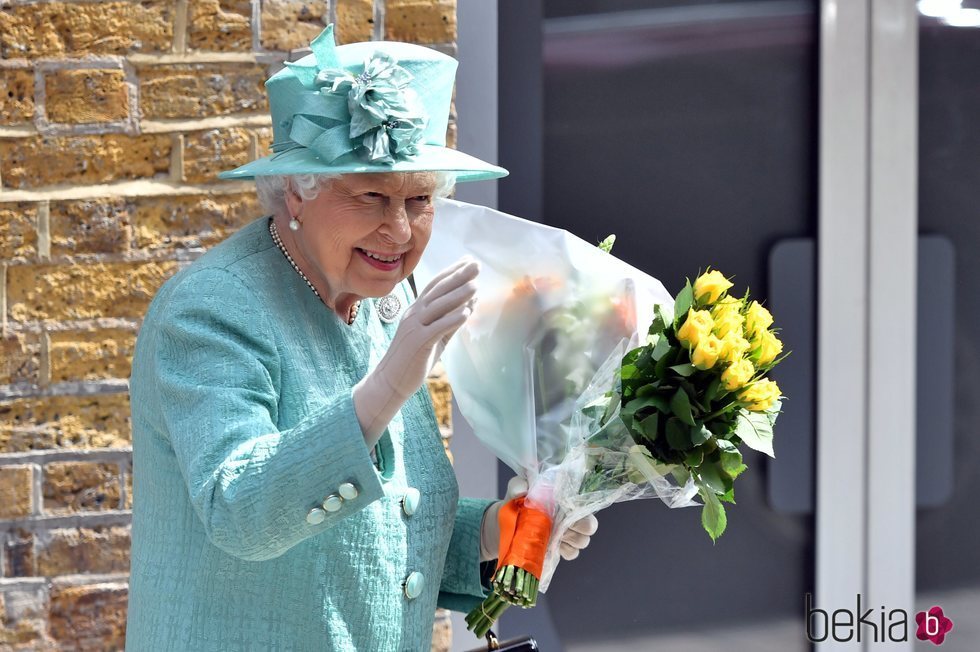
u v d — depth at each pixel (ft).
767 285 27.02
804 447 27.50
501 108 25.49
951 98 27.22
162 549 15.16
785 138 26.76
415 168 14.42
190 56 21.49
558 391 17.03
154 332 15.20
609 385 16.22
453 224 17.60
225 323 14.47
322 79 14.53
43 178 21.34
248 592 14.73
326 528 13.34
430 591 16.51
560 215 25.95
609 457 16.20
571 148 25.86
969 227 27.58
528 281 17.26
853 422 27.55
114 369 21.65
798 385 27.40
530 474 17.24
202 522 13.66
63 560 21.71
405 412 16.67
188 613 14.82
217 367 14.11
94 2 21.22
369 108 14.20
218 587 14.76
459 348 17.56
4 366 21.38
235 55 21.54
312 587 14.78
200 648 14.69
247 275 15.12
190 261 21.70
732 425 15.43
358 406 13.19
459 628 25.34
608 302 17.03
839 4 26.50
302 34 21.68
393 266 15.38
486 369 17.38
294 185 15.15
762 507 27.48
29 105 21.24
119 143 21.45
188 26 21.45
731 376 14.74
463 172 15.58
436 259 17.76
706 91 26.32
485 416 17.60
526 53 25.48
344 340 15.97
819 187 26.84
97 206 21.43
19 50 21.13
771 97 26.58
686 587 27.07
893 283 27.37
